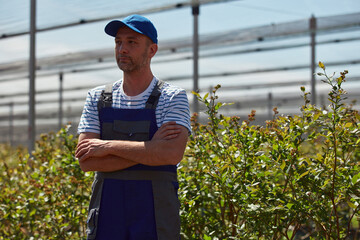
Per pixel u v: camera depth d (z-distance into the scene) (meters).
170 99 2.32
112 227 2.23
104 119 2.38
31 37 8.59
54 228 4.02
